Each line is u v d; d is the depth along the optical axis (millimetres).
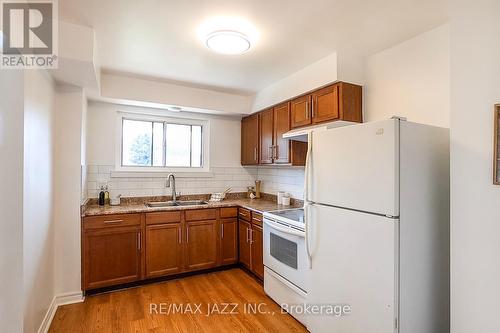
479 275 1378
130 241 2902
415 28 2010
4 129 1617
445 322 1644
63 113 2537
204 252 3311
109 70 2848
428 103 2055
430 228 1594
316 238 1953
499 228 1315
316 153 1967
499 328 1309
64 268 2562
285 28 1985
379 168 1529
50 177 2318
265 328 2211
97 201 3285
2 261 1614
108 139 3355
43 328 2090
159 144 3736
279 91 3160
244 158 4082
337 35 2100
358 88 2506
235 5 1698
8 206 1629
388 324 1470
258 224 3072
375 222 1542
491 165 1343
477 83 1398
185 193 3830
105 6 1702
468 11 1439
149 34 2070
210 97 3559
